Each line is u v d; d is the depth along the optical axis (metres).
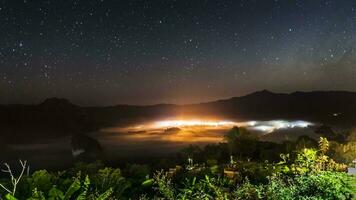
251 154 19.33
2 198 7.91
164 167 17.62
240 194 10.08
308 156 13.12
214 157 18.59
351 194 8.12
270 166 13.26
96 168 13.08
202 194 10.45
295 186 9.06
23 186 9.43
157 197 10.70
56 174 11.44
